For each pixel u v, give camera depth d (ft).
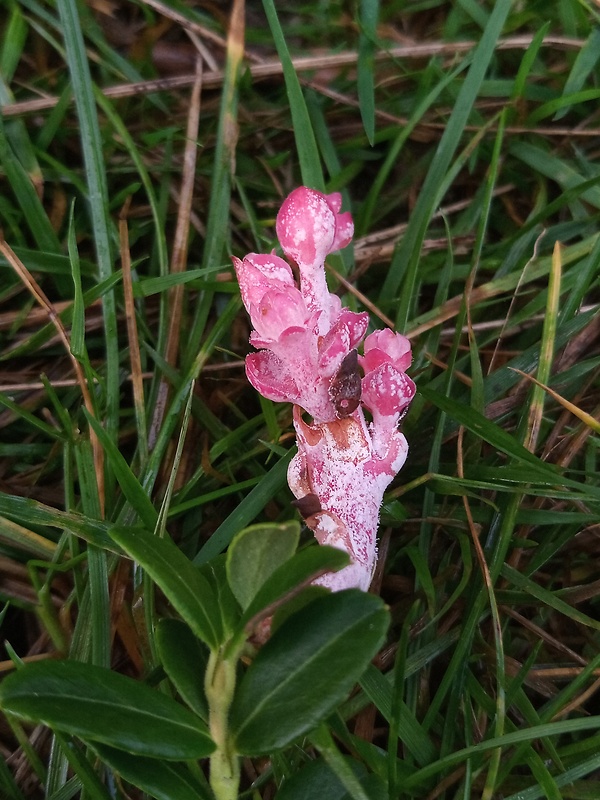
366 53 0.58
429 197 0.52
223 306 0.53
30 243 0.55
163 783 0.27
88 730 0.24
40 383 0.48
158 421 0.47
